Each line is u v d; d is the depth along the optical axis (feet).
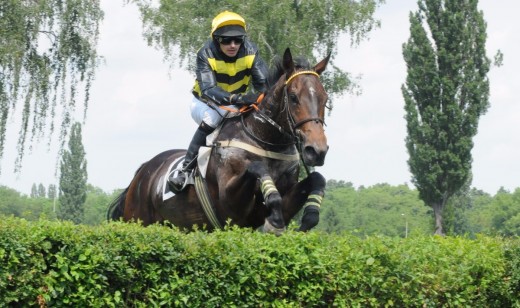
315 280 18.69
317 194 22.08
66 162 204.85
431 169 127.24
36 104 81.66
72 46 82.84
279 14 82.74
